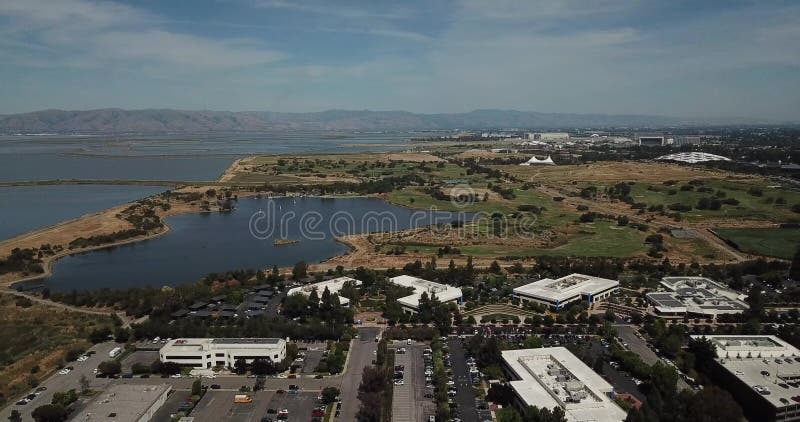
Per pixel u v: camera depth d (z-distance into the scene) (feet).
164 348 557.33
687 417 414.62
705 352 532.32
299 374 532.32
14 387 506.07
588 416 421.59
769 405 441.27
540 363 515.50
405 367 546.67
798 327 632.38
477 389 501.56
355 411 464.65
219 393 497.05
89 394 495.00
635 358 531.50
